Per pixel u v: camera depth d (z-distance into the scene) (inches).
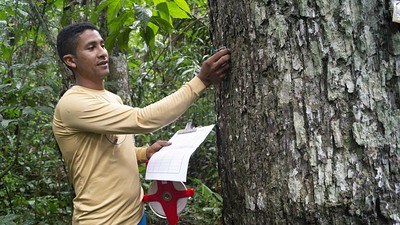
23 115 120.8
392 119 57.5
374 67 57.4
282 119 60.1
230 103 68.1
